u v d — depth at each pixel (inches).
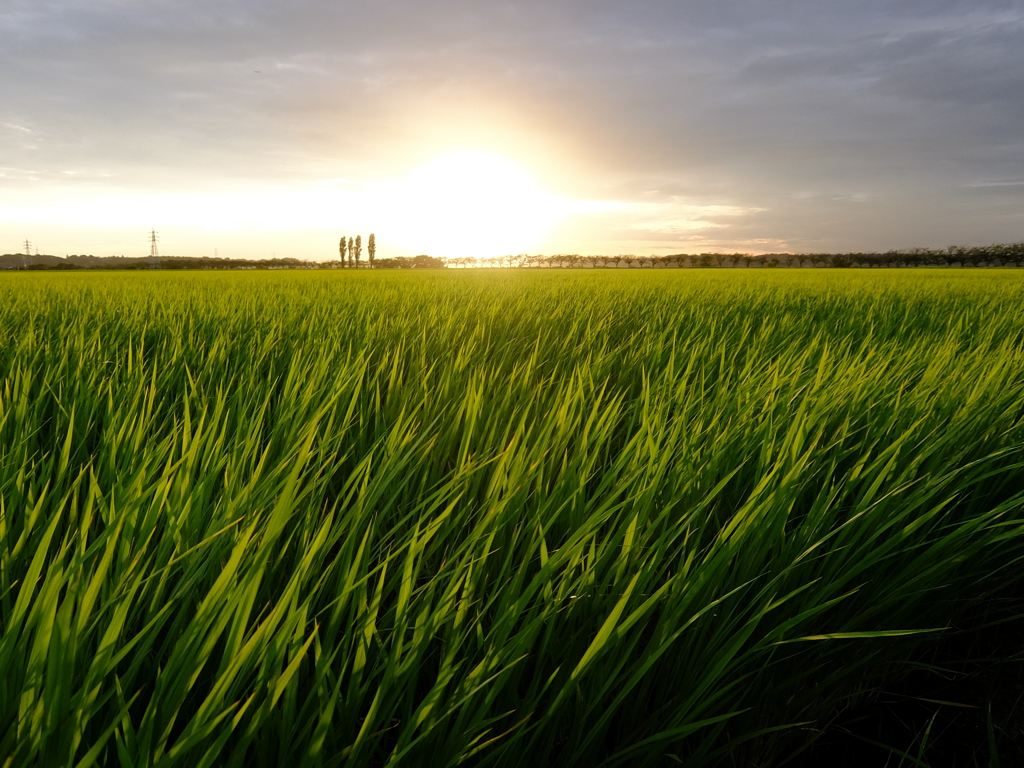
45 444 84.0
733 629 51.7
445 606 37.9
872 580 57.4
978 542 59.8
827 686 56.3
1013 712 61.8
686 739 48.6
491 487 56.8
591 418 70.2
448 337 174.4
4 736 30.1
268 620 32.5
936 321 243.3
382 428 88.8
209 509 54.3
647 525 55.1
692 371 129.5
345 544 44.7
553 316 226.4
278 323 181.2
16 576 46.5
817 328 212.7
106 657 29.9
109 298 296.5
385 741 43.3
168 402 103.9
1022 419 86.9
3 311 220.7
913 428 78.1
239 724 38.9
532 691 41.6
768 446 68.8
